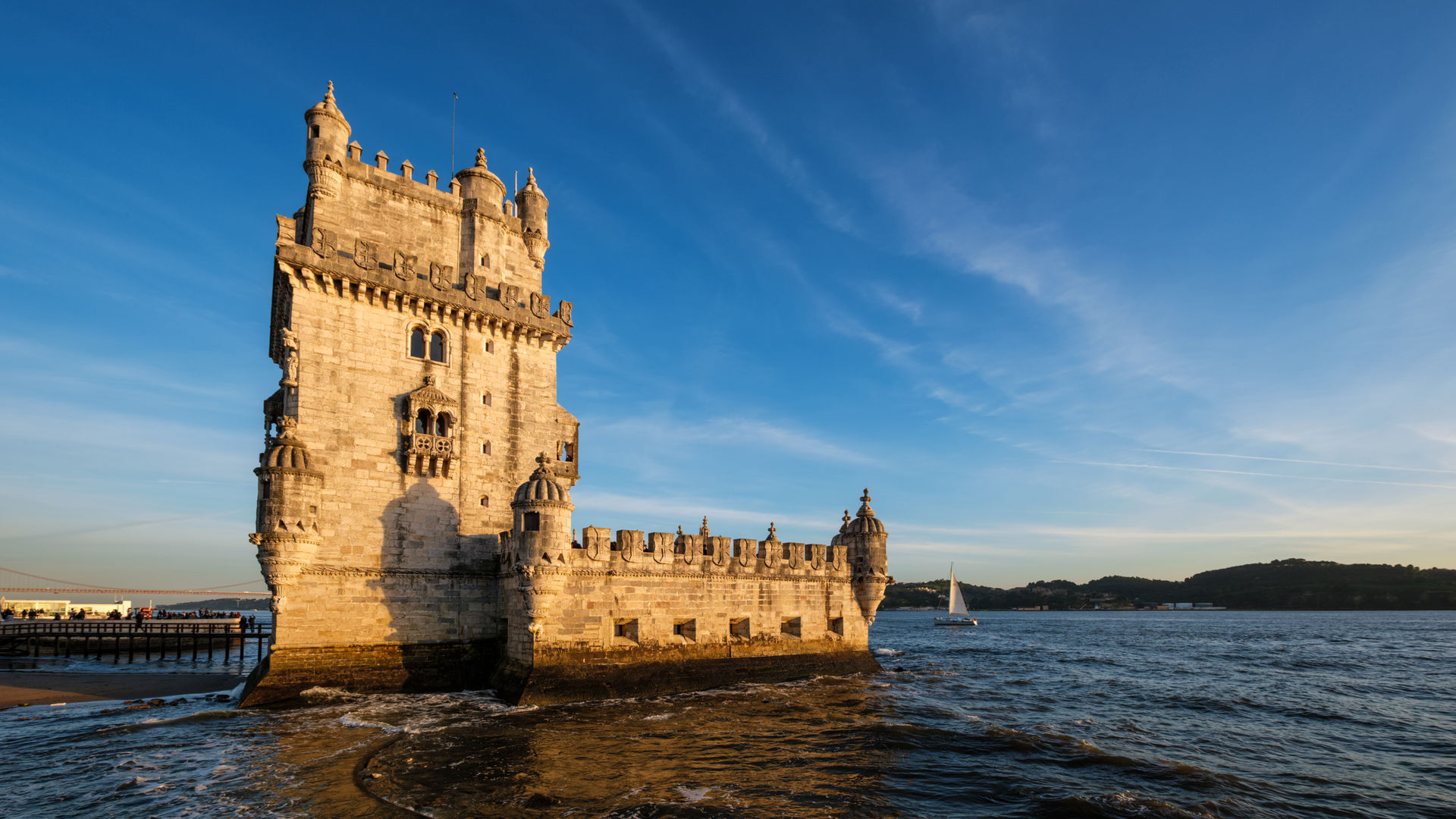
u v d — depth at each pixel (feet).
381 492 126.62
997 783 87.66
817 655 157.99
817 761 94.53
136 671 181.47
